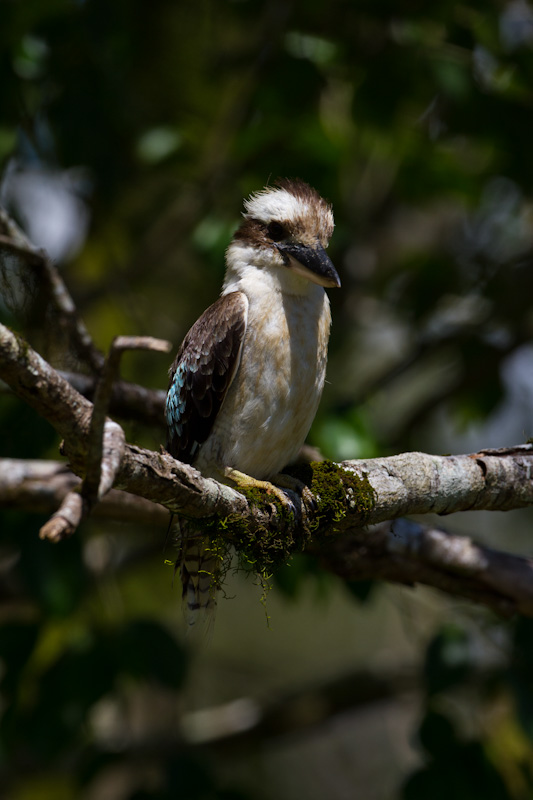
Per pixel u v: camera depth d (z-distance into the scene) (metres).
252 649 16.94
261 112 10.60
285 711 11.93
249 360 6.98
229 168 10.70
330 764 16.59
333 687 11.91
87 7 9.38
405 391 16.67
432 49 10.35
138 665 8.89
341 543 7.75
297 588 8.80
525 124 10.67
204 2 12.04
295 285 7.20
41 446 8.79
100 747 11.29
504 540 16.39
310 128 10.22
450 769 8.45
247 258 7.42
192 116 11.80
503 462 6.65
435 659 8.68
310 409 7.16
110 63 9.77
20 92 9.84
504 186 12.49
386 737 16.80
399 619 17.39
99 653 8.88
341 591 16.62
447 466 6.49
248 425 7.01
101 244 12.64
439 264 12.20
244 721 12.03
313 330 7.09
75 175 11.01
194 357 7.20
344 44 10.53
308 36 10.38
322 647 17.05
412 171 11.43
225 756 11.99
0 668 9.86
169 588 12.93
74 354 8.62
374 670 11.90
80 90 9.66
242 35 12.30
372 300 14.03
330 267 7.08
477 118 10.73
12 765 11.88
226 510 5.68
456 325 12.64
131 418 9.01
